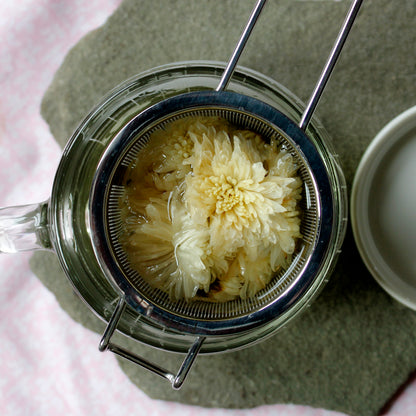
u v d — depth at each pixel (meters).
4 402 0.35
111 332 0.27
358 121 0.32
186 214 0.27
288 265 0.27
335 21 0.32
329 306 0.33
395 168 0.31
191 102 0.26
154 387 0.33
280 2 0.33
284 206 0.27
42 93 0.35
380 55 0.32
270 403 0.33
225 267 0.27
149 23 0.33
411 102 0.32
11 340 0.35
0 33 0.34
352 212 0.31
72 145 0.29
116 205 0.27
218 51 0.33
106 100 0.29
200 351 0.29
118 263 0.26
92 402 0.34
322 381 0.33
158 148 0.27
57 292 0.34
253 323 0.26
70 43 0.34
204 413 0.34
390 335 0.33
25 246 0.29
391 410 0.33
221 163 0.27
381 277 0.31
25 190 0.35
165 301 0.27
